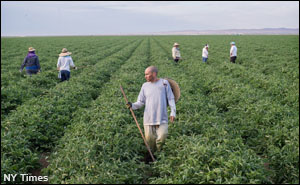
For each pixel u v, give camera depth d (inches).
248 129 294.7
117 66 768.9
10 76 582.6
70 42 2310.5
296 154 215.5
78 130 269.9
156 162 214.8
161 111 227.5
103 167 198.4
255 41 2156.7
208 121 295.6
